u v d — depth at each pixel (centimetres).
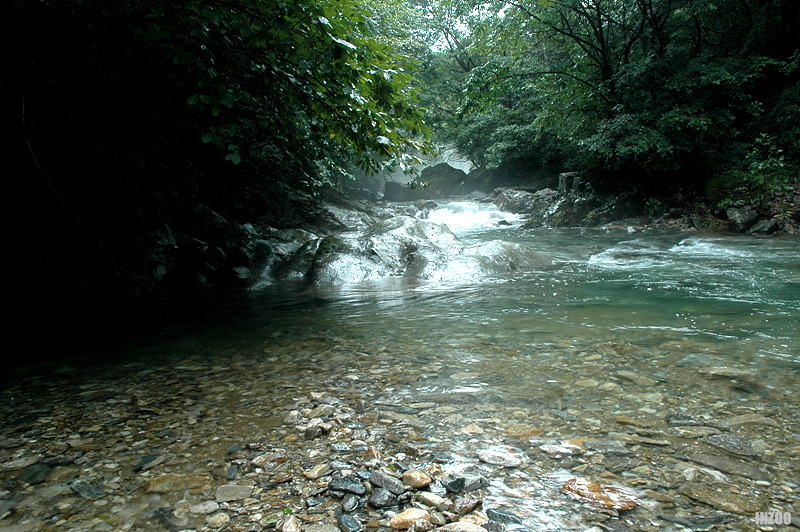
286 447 194
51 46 376
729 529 134
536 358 300
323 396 249
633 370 271
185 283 698
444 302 500
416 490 159
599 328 369
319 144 581
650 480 161
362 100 348
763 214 1083
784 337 328
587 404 226
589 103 1518
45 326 440
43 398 259
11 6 328
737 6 1392
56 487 167
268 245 859
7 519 148
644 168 1392
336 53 312
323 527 140
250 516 148
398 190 2927
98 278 565
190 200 897
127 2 396
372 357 317
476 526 137
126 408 241
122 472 177
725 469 166
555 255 848
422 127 388
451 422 212
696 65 1207
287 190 1270
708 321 379
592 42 1525
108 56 435
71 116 476
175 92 534
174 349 357
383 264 716
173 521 146
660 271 653
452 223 1802
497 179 2748
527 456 179
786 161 1153
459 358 307
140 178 669
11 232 467
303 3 295
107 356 342
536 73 1513
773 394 230
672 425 201
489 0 1524
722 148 1283
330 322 432
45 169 483
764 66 1262
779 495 150
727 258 741
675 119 1186
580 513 144
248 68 417
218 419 224
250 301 559
